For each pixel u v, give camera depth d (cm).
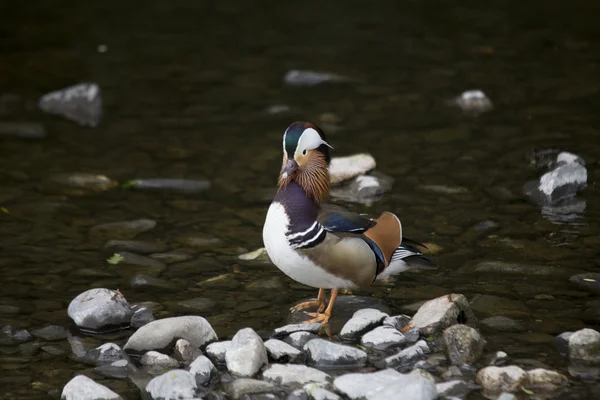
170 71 1836
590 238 1086
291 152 861
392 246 880
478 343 827
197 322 861
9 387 781
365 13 2259
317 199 869
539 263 1020
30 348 854
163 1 2377
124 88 1738
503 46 1966
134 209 1209
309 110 1606
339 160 1327
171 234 1127
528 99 1634
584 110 1571
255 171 1348
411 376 741
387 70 1823
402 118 1555
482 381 766
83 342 869
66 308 938
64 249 1080
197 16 2244
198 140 1477
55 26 2133
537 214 1166
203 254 1070
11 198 1240
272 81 1773
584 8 2261
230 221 1170
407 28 2120
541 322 884
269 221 865
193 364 796
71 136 1496
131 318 911
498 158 1368
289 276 927
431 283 983
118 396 749
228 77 1798
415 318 884
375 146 1426
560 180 1216
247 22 2188
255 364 801
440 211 1181
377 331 856
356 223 869
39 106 1631
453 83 1734
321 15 2247
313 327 880
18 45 1981
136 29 2123
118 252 1071
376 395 725
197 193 1268
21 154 1410
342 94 1689
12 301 951
